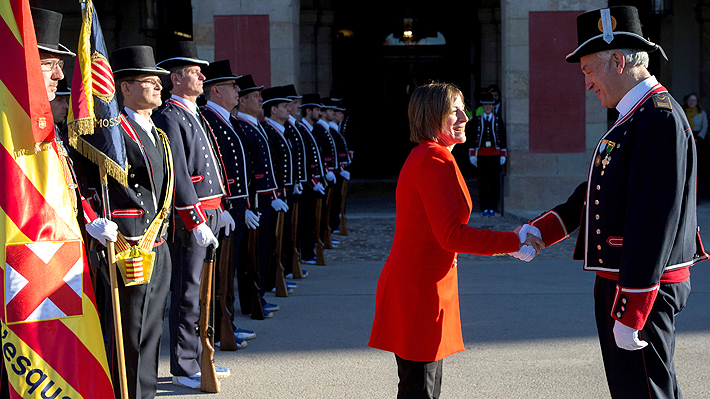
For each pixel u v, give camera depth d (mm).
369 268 7809
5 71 3014
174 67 4461
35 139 3021
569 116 11453
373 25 18375
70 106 3242
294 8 11492
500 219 11328
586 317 5660
